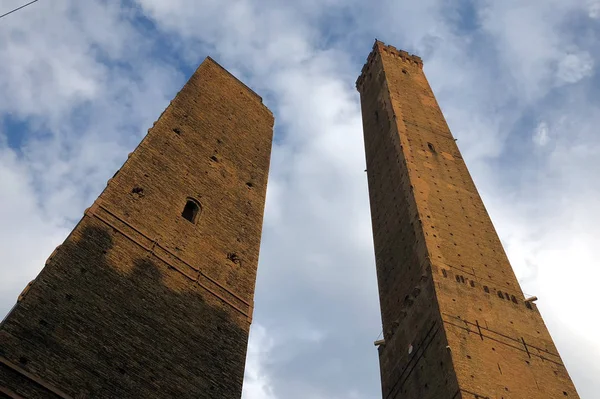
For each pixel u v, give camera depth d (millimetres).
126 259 23344
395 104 54406
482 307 33844
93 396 18375
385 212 45562
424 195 42312
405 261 39375
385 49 66812
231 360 23219
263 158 36531
